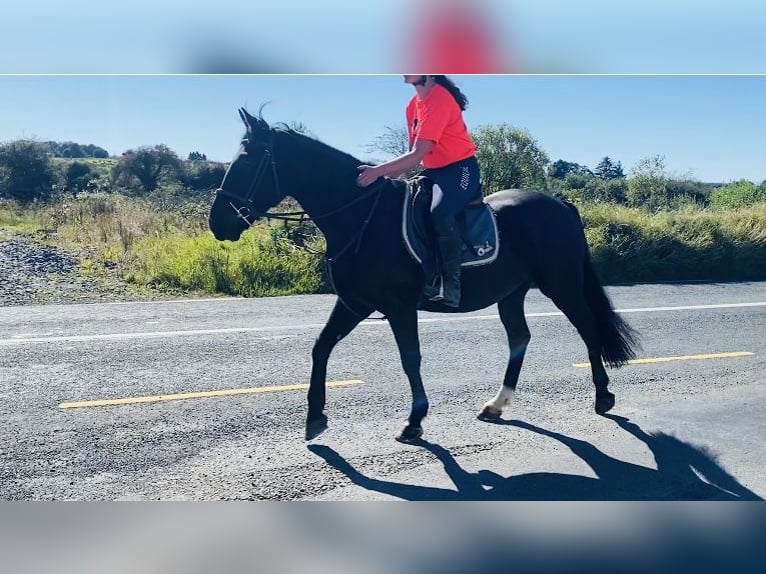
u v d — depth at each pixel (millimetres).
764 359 7496
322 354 5121
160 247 13555
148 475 4527
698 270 14477
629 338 5871
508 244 5293
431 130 4742
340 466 4719
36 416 5559
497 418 5629
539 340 8281
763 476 4652
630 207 18703
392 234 4852
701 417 5734
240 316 9594
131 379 6574
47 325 8875
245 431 5309
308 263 12375
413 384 5012
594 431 5410
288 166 4875
